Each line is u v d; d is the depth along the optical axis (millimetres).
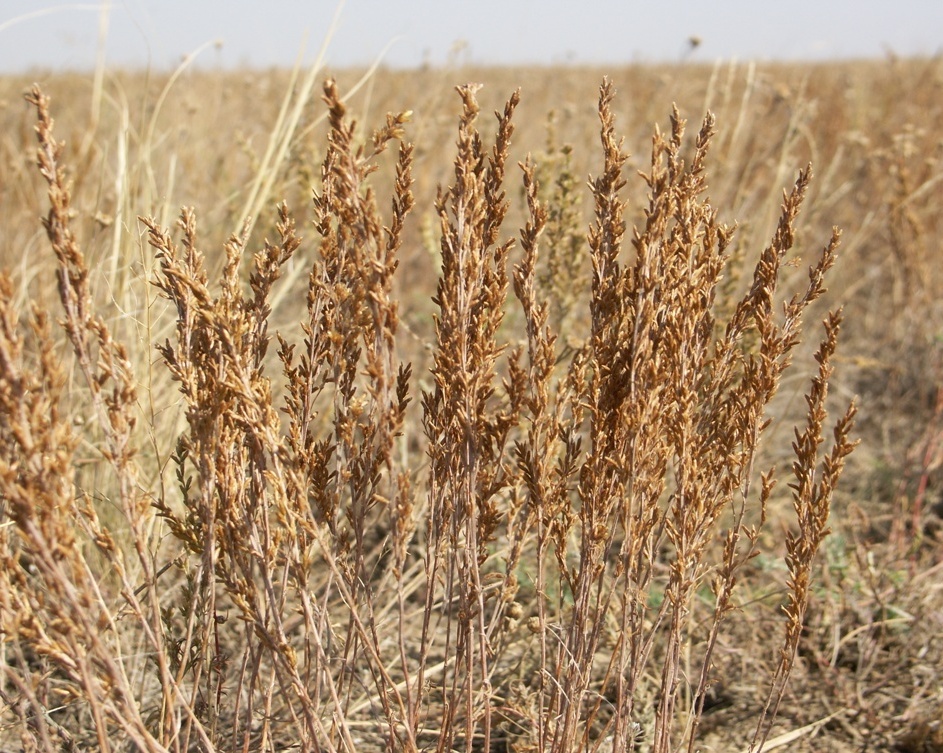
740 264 3076
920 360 4172
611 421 1580
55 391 1280
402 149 1443
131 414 1378
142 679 2154
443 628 2596
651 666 2439
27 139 3977
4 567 1396
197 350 1523
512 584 1711
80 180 3639
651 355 1552
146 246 2887
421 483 2559
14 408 1234
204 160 4129
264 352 1598
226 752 1912
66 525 1300
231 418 1503
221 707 2094
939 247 4602
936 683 2416
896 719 2318
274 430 1471
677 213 1546
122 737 2037
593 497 1573
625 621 1600
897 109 6746
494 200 1505
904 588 2676
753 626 2498
